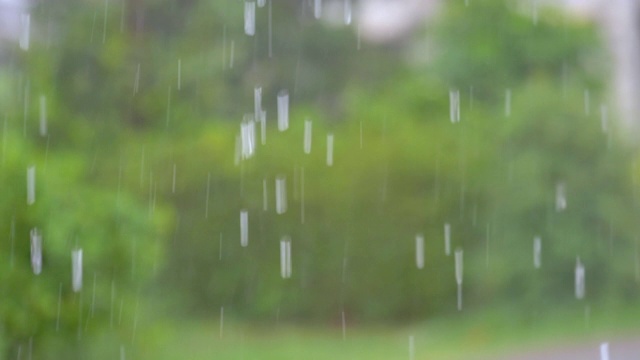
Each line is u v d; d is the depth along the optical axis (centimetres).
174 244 2597
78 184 1476
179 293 2573
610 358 1909
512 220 2352
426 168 2525
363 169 2548
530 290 2336
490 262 2378
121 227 1491
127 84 2959
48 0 3098
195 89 3406
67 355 1411
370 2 4469
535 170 2336
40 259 1376
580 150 2345
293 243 2572
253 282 2588
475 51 3134
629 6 3600
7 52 2656
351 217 2541
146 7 3588
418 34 4031
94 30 3006
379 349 2180
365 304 2531
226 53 3675
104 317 1461
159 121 2991
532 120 2362
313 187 2570
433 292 2500
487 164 2442
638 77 3519
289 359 2086
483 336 2242
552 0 3241
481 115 2620
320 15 4103
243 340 2323
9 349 1358
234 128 2778
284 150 2622
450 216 2492
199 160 2633
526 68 3081
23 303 1352
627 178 2372
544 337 2167
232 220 2605
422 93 3016
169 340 2041
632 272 2345
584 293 2336
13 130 1602
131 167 2542
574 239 2323
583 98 2409
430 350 2138
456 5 3272
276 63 3959
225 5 3731
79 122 2012
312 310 2550
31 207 1372
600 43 3023
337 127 2752
